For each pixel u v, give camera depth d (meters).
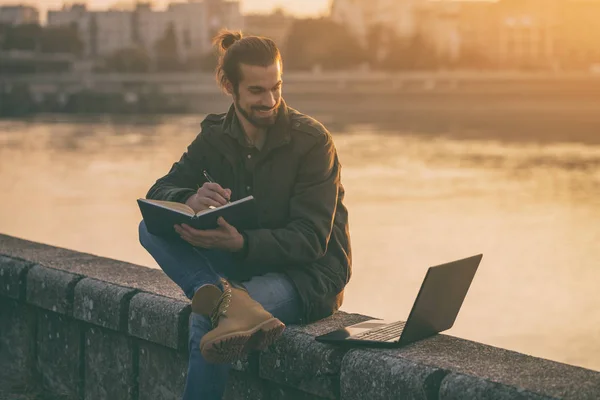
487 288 51.91
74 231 71.31
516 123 181.38
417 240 65.31
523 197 87.12
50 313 5.33
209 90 192.38
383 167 107.81
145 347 4.69
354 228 69.44
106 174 101.38
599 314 45.97
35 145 129.25
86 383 5.11
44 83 194.88
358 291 50.56
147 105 187.25
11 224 72.31
